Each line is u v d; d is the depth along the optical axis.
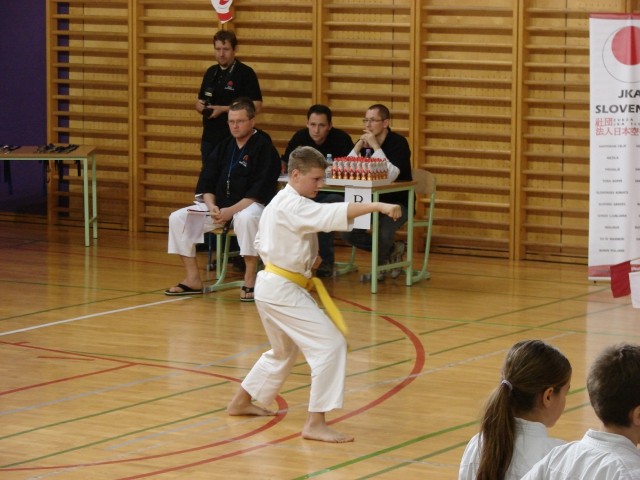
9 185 14.88
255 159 10.90
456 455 6.30
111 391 7.60
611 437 3.05
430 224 11.88
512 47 13.03
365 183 10.74
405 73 13.66
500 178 13.40
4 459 6.18
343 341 6.59
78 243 14.10
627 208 11.08
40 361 8.40
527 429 3.46
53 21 15.21
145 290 11.20
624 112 11.01
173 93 14.87
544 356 3.48
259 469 6.04
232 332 9.41
